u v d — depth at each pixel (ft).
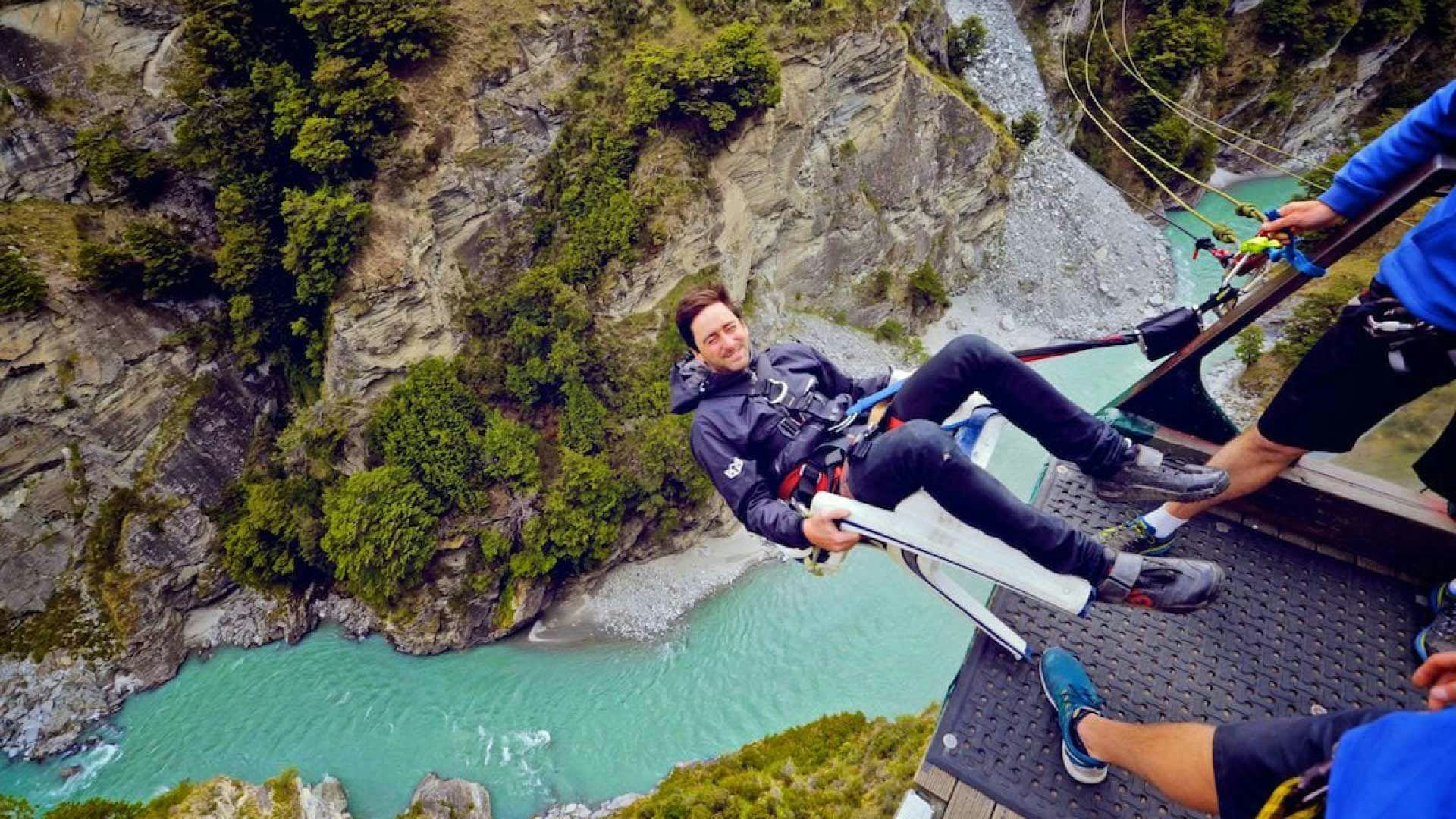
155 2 119.03
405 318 131.44
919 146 165.07
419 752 119.96
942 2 170.81
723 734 117.39
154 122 123.44
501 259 139.64
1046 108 188.03
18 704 122.42
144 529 128.67
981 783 14.37
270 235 130.93
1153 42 180.45
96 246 120.57
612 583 137.39
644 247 135.03
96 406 124.16
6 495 120.98
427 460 128.67
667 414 134.72
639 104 129.39
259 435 138.72
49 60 116.98
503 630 131.44
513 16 129.08
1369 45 190.90
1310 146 204.54
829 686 120.26
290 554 133.69
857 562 132.16
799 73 141.08
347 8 116.98
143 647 128.36
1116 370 161.68
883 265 172.14
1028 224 187.32
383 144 124.26
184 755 121.08
